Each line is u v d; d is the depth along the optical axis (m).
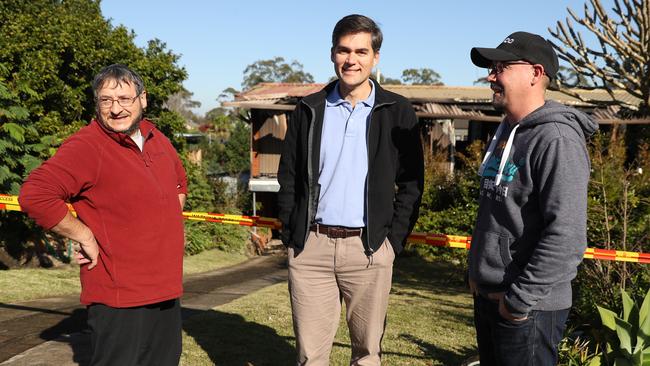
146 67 14.91
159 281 2.51
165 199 2.57
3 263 9.45
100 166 2.39
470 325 5.59
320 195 2.84
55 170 2.29
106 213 2.42
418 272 11.28
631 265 4.95
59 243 11.06
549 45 2.22
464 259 10.13
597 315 4.39
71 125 12.27
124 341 2.47
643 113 11.80
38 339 4.16
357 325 2.94
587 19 11.17
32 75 11.46
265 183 18.25
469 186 12.77
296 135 2.95
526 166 2.08
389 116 2.80
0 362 3.60
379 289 2.85
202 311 5.38
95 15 15.48
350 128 2.81
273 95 18.88
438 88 22.53
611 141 8.96
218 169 30.81
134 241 2.44
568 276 2.01
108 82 2.41
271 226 3.99
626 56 11.10
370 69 2.75
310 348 2.93
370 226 2.76
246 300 6.24
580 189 1.99
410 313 6.11
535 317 2.12
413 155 2.84
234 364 3.76
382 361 4.07
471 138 19.70
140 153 2.53
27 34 12.08
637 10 10.65
